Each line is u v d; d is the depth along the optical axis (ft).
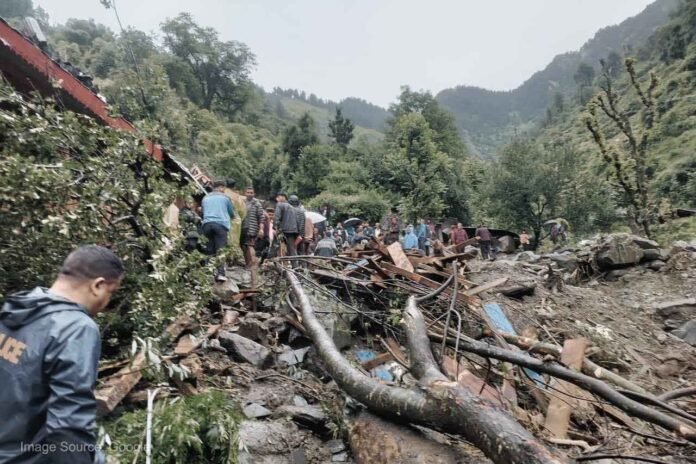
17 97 11.12
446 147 144.36
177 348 10.89
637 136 43.83
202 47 202.59
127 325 10.82
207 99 208.85
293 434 10.82
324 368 14.29
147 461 7.41
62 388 5.05
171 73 185.06
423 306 17.44
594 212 79.61
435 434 9.92
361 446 10.12
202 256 12.13
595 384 11.03
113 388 8.64
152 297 10.38
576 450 11.18
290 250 25.77
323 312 16.31
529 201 83.76
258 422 10.71
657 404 11.14
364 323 17.22
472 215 98.58
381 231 50.70
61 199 10.20
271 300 18.92
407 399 9.73
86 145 11.48
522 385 14.20
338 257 21.15
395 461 9.09
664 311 24.11
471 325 16.49
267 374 13.26
